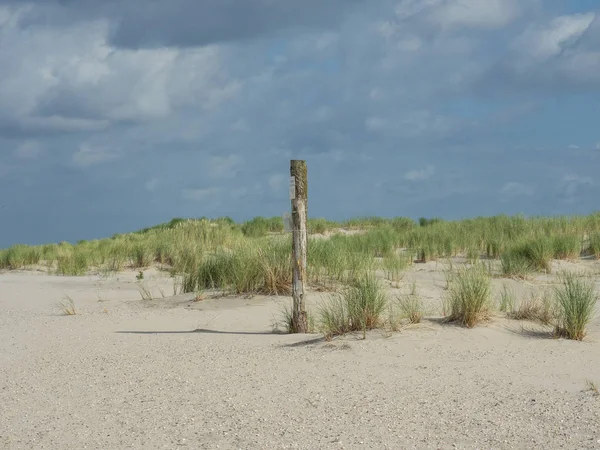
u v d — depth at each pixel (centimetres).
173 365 845
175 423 610
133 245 2325
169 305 1355
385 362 809
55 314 1328
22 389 759
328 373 769
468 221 2553
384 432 560
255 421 604
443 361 805
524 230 2131
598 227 2186
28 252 2433
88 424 619
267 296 1366
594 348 861
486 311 1033
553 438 529
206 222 2769
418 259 1922
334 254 1557
